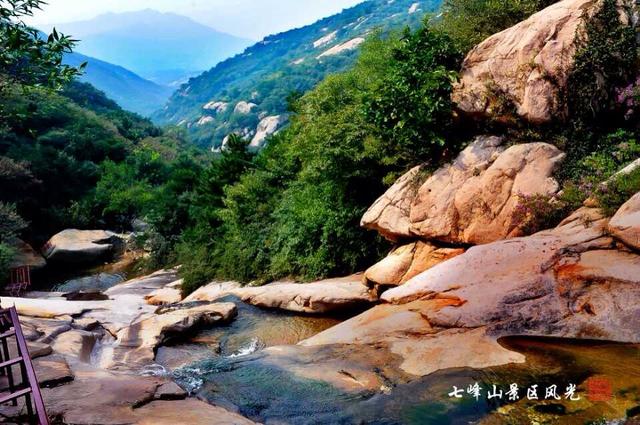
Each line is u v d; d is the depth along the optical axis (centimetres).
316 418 471
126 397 484
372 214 1021
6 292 1927
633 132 799
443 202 888
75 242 2991
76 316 984
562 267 607
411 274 909
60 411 443
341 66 11600
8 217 2500
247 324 1019
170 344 902
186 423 427
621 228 591
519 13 1015
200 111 16438
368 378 527
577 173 777
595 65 807
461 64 969
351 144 1143
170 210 2631
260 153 2250
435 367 519
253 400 523
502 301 596
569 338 527
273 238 1455
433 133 930
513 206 795
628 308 521
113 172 4503
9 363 370
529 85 850
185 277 1703
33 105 4388
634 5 817
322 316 1009
